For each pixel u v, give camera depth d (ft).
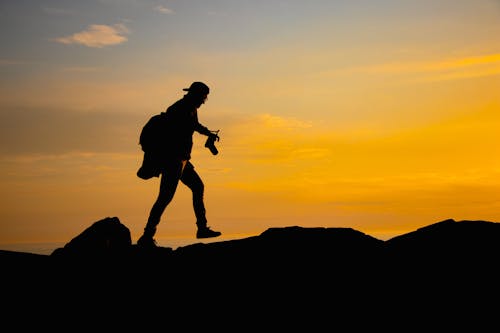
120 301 21.17
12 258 24.20
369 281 21.35
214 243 24.89
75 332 19.88
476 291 20.42
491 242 23.06
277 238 24.53
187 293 21.38
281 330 19.56
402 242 23.99
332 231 25.04
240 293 21.18
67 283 22.16
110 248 24.77
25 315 20.53
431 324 19.31
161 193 26.53
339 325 19.57
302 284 21.38
